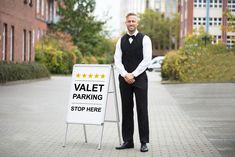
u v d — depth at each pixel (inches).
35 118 542.9
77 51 2279.8
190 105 725.3
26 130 453.7
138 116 364.5
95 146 378.9
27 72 1348.4
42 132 442.3
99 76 381.7
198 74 1362.0
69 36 2358.5
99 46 2669.8
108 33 3056.1
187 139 415.8
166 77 1446.9
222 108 681.0
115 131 454.0
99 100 378.6
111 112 616.4
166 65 1405.0
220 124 512.7
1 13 1306.6
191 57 1360.7
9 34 1390.3
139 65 363.3
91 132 445.7
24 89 1028.5
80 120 379.6
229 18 1471.5
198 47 1400.1
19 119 532.7
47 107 665.0
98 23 2605.8
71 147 373.1
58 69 1996.8
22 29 1544.0
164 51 4488.2
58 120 527.2
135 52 366.3
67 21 2541.8
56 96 855.7
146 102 366.3
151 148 373.4
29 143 386.6
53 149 363.6
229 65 1364.4
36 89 1035.9
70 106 384.2
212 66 1362.0
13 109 633.6
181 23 3184.1
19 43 1508.4
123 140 372.8
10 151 353.7
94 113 377.7
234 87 1140.5
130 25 365.7
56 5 2581.2
